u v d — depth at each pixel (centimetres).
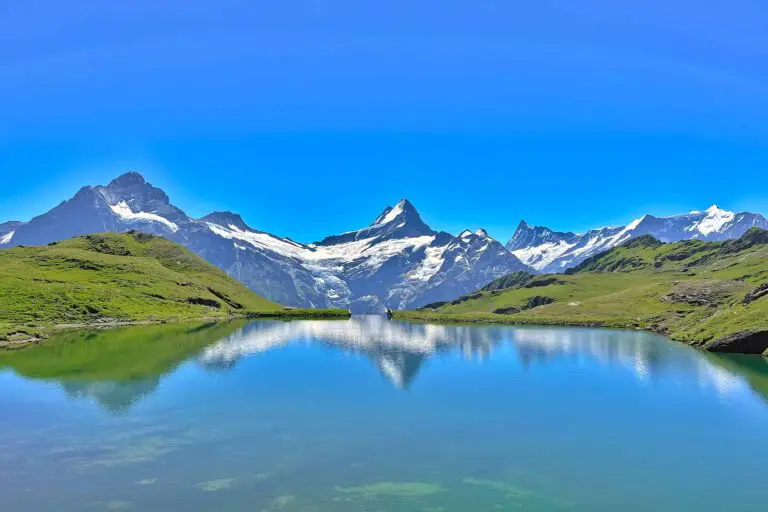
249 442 4562
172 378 7288
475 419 5325
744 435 4844
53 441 4506
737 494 3597
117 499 3397
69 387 6575
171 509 3259
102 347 10412
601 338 13612
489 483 3728
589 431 4953
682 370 8138
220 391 6512
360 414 5503
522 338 13712
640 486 3700
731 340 10056
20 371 7588
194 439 4616
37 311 15038
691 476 3894
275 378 7419
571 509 3350
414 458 4219
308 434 4806
